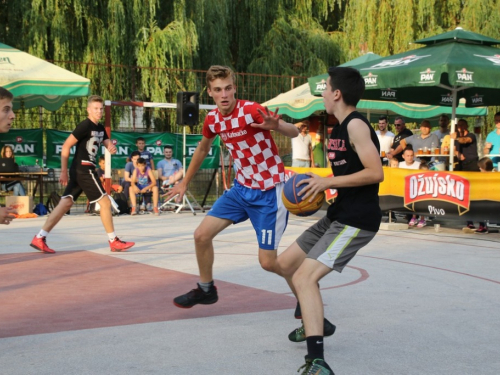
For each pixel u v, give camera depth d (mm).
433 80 9961
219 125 4723
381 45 21078
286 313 5199
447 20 21406
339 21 23625
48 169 15539
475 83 9938
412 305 5543
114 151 8469
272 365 3910
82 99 18172
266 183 4680
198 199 16250
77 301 5602
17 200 13656
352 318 5090
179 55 19328
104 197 8430
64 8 18219
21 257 8031
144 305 5461
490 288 6309
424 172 10875
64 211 8344
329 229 3904
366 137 3686
